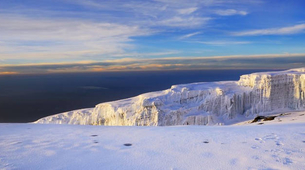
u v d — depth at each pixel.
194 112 87.56
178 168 9.62
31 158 10.80
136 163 10.22
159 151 11.95
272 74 87.19
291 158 10.52
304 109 75.88
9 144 13.23
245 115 86.62
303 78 78.12
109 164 10.09
